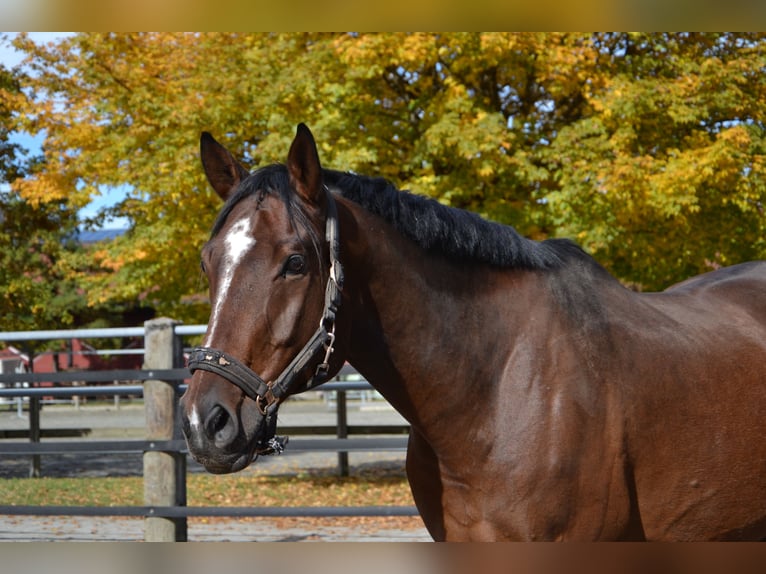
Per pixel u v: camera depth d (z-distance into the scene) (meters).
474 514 2.31
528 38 7.08
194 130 7.73
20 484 8.22
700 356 2.52
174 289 9.39
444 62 7.87
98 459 10.69
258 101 7.58
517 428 2.26
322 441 5.12
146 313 28.25
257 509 4.88
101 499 7.42
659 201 7.04
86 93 8.77
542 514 2.21
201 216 8.03
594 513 2.24
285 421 12.93
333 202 2.24
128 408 19.23
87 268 13.77
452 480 2.36
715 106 7.66
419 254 2.39
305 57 7.56
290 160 2.17
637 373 2.38
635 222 7.65
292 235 2.10
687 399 2.42
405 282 2.35
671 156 7.59
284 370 2.07
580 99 8.24
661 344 2.48
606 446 2.26
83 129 8.30
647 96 7.16
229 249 2.07
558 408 2.25
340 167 7.10
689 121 7.67
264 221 2.09
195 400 1.95
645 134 7.97
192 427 1.93
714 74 7.40
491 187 7.84
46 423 13.27
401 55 6.93
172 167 7.66
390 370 2.37
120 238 9.08
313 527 6.39
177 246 8.16
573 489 2.21
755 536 2.60
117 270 9.34
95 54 8.38
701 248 7.90
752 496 2.50
